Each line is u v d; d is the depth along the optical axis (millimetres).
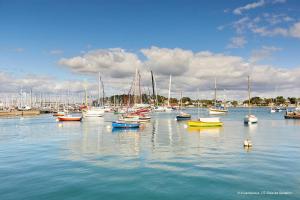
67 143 37781
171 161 25828
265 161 25562
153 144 36438
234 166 23734
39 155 29094
